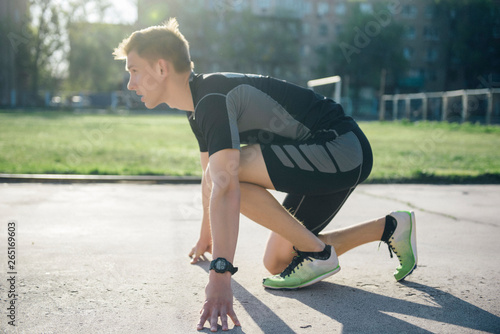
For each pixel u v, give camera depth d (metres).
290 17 49.12
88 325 1.52
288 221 1.74
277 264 1.98
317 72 49.19
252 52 46.94
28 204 3.67
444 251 2.50
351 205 3.95
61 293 1.80
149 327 1.51
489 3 50.44
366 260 2.35
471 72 52.19
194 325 1.53
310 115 1.75
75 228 2.91
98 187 4.68
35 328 1.49
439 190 4.94
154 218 3.27
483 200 4.29
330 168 1.70
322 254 1.84
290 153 1.66
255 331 1.48
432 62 52.22
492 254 2.45
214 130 1.51
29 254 2.32
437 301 1.77
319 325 1.54
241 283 1.97
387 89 50.06
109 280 1.96
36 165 5.76
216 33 46.75
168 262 2.24
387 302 1.76
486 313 1.66
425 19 51.44
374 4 49.09
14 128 13.37
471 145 11.44
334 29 51.41
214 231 1.50
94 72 44.03
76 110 34.25
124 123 18.69
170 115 32.06
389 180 5.48
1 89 37.12
